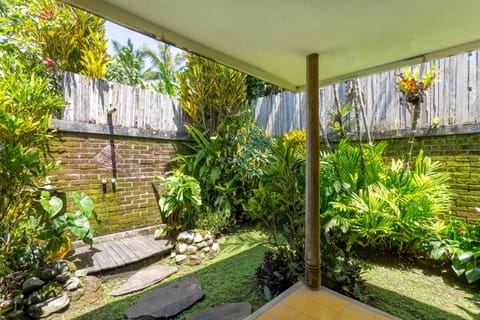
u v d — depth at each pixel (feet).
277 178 7.98
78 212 9.71
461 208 10.22
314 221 6.45
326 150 14.51
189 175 14.92
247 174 15.14
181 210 13.30
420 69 11.17
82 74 12.91
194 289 7.83
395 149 12.19
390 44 6.07
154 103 14.05
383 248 10.34
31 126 8.32
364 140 13.14
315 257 6.43
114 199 12.28
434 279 8.24
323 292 6.28
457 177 10.36
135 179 13.08
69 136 10.93
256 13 4.72
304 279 6.76
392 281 8.13
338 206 9.94
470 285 7.80
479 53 9.82
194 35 5.62
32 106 8.55
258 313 5.45
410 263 9.45
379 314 5.39
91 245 10.32
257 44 6.09
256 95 22.11
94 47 13.30
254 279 8.38
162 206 13.02
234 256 10.67
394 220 9.39
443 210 9.61
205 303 7.14
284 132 16.53
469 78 10.07
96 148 11.75
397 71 11.98
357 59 7.02
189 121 15.67
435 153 10.98
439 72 10.81
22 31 12.71
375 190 10.06
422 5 4.44
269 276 7.54
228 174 15.38
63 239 9.05
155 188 13.87
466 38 5.76
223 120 15.76
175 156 14.93
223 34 5.58
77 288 7.66
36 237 8.45
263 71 8.03
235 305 6.72
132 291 8.02
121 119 12.65
